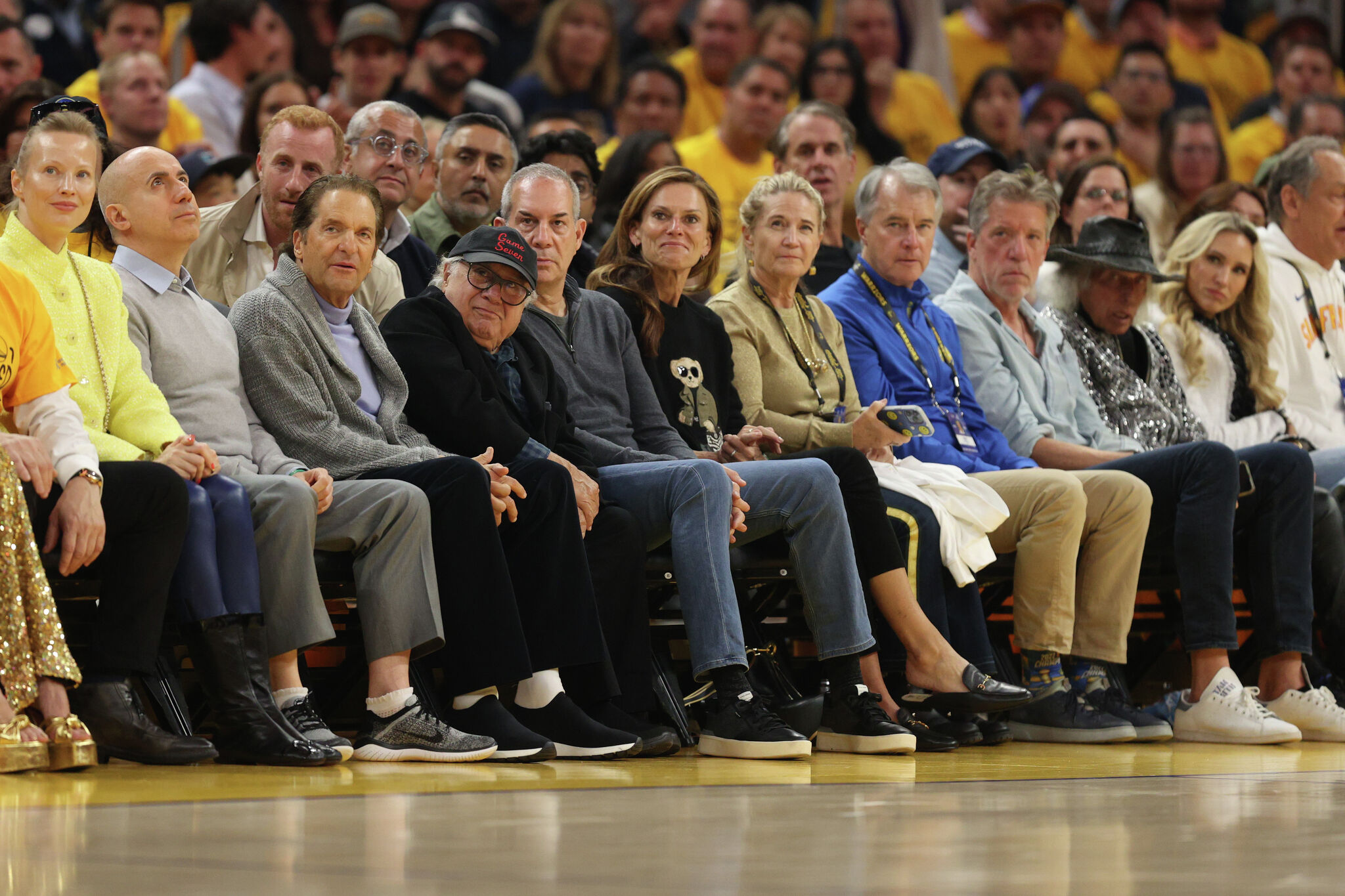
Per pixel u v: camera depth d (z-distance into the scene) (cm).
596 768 1062
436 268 1625
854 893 508
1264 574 1548
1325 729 1506
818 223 1551
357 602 1173
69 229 1116
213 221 1466
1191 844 650
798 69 2972
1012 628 1558
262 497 1095
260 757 1032
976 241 1728
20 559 967
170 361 1170
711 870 563
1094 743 1429
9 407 1046
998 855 609
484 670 1123
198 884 513
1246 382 1875
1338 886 526
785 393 1528
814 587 1288
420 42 2614
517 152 1803
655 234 1464
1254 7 3888
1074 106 2842
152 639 1027
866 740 1258
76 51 2539
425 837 653
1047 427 1662
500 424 1259
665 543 1325
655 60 2703
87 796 818
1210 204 2178
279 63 2442
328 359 1227
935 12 3225
